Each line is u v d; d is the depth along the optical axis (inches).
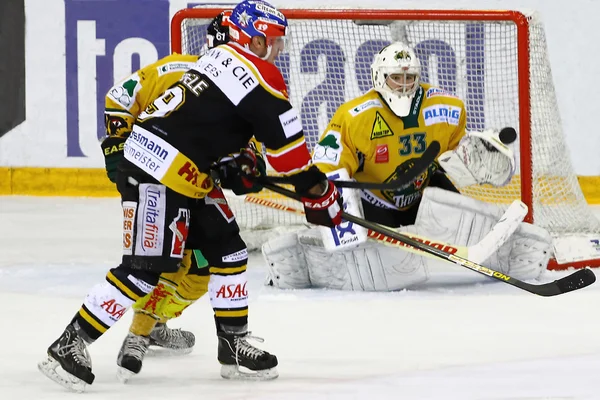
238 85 408.5
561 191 816.9
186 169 411.5
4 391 406.6
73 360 405.7
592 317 579.8
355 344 511.5
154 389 411.8
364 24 861.2
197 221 431.5
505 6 1188.5
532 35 795.4
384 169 674.2
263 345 510.9
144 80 507.8
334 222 436.8
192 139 411.5
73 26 1201.4
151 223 414.0
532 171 796.6
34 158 1220.5
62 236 944.9
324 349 499.8
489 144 674.8
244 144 422.0
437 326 557.6
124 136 509.4
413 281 673.6
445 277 732.7
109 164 506.9
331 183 427.5
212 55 420.5
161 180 412.2
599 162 1189.1
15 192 1229.1
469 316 585.3
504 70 946.1
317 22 916.6
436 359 472.4
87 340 411.8
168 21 1200.2
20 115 1215.6
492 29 947.3
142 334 439.8
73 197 1218.6
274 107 408.2
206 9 802.8
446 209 674.2
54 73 1207.6
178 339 492.7
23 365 460.1
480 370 441.7
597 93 1184.2
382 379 424.2
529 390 396.8
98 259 817.5
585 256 761.0
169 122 413.7
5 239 925.2
